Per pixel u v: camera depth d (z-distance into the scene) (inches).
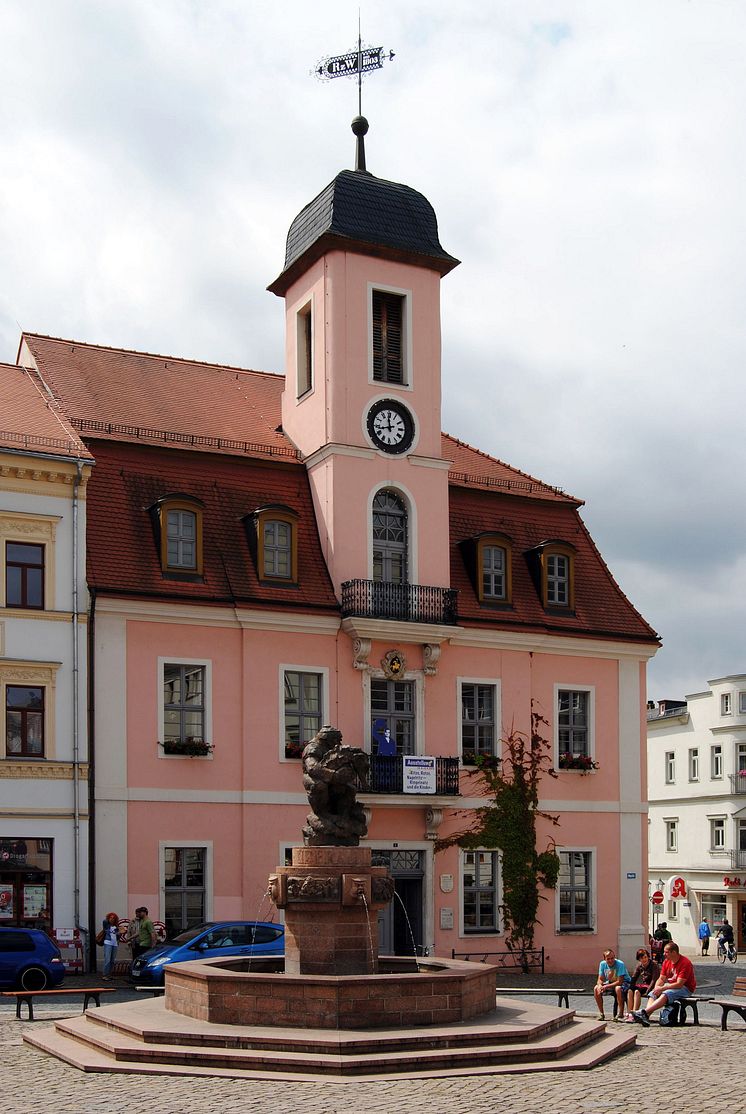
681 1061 833.5
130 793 1466.5
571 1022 914.7
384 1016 816.9
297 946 912.9
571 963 1716.3
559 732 1770.4
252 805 1537.9
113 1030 849.5
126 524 1537.9
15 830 1392.7
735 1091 715.4
